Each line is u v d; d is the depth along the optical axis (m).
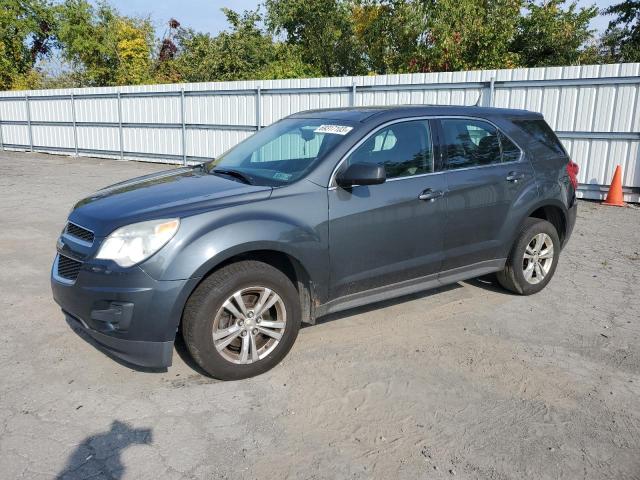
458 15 19.55
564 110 11.01
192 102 16.75
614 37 28.30
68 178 14.01
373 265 4.20
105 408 3.38
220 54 27.78
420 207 4.36
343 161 4.05
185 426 3.21
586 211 9.96
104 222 3.54
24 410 3.35
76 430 3.16
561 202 5.41
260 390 3.60
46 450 2.98
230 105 15.92
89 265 3.44
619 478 2.82
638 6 26.91
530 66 23.02
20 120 22.12
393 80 12.75
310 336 4.41
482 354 4.14
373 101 13.23
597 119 10.71
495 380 3.77
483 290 5.55
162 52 35.41
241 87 15.48
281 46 29.28
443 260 4.62
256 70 28.41
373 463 2.90
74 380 3.71
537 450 3.03
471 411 3.39
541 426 3.25
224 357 3.59
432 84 12.27
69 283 3.58
